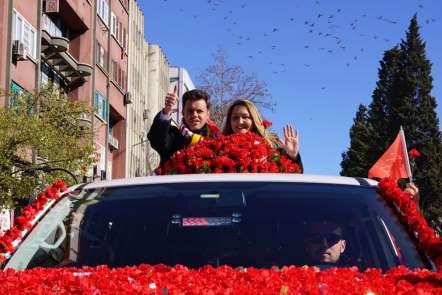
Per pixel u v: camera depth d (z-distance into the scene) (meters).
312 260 4.09
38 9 36.00
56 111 29.81
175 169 6.11
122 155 58.81
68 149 28.20
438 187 80.69
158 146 7.59
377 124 84.25
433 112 82.00
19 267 4.14
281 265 4.04
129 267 3.84
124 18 58.25
